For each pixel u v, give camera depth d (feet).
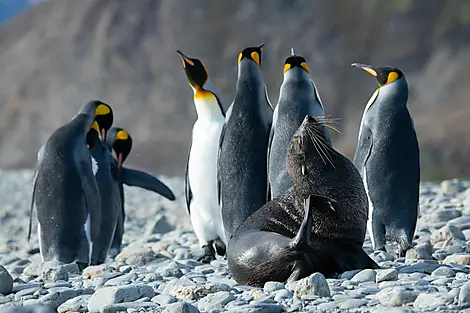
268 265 30.25
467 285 24.94
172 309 25.76
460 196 62.34
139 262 41.50
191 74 45.27
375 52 317.42
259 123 41.91
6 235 70.90
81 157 43.32
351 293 27.32
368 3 335.26
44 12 393.91
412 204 39.27
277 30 332.80
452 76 293.64
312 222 29.81
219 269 36.68
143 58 336.08
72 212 42.52
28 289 32.83
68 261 42.68
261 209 32.37
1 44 395.55
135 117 314.96
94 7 363.35
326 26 329.93
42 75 350.64
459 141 232.53
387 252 37.29
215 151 43.75
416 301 25.43
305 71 40.78
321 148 29.81
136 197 98.58
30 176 147.13
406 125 39.70
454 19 315.58
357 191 30.01
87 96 333.62
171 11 348.59
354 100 303.48
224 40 334.03
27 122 335.47
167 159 279.69
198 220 44.65
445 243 39.11
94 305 28.81
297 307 26.18
